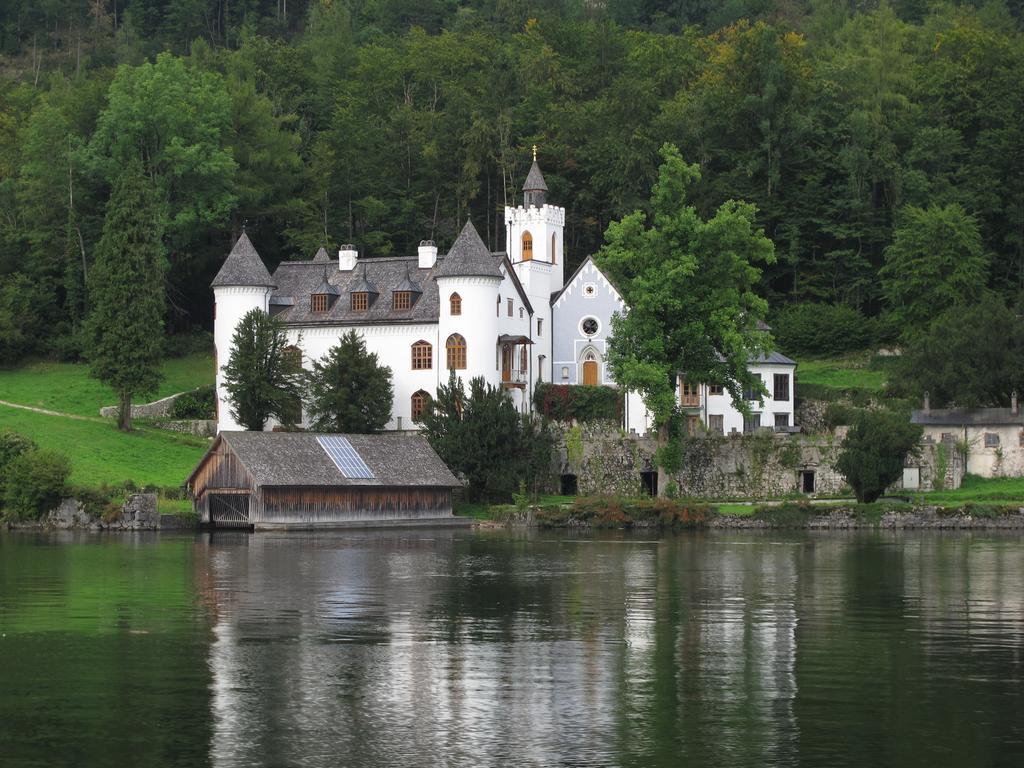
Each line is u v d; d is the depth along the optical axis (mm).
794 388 177500
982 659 56125
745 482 148500
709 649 58344
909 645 59375
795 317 195875
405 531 129875
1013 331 154750
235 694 49625
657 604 72000
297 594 76125
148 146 191250
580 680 52000
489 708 47625
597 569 90000
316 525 130750
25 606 70938
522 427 148125
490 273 160000
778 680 52062
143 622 65438
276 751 42469
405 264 170750
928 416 153625
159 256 168125
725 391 170500
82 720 46031
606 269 178250
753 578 84625
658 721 45938
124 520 126812
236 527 129625
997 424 149750
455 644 59406
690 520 133000
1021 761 41500
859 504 132625
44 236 193875
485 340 159875
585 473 151875
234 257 166875
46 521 129250
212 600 73375
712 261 140875
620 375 138500
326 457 134125
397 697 49188
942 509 131875
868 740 43688
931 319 186750
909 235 188000
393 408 163250
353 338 154500
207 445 159500
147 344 158875
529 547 109312
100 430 157500
